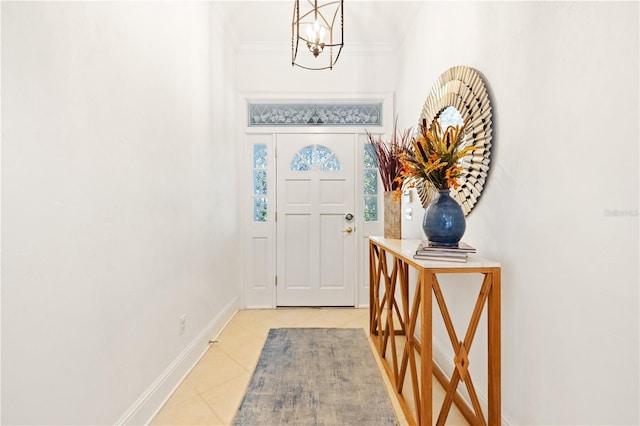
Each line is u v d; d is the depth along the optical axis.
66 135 1.06
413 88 2.69
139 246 1.49
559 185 1.06
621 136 0.84
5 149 0.87
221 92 2.70
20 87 0.91
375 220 3.34
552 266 1.09
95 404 1.19
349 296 3.32
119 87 1.35
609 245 0.88
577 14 0.98
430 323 1.28
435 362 2.10
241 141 3.25
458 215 1.40
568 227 1.02
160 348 1.68
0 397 0.85
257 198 3.34
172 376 1.80
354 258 3.32
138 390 1.48
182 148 1.95
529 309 1.21
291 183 3.31
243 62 3.23
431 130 1.55
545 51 1.12
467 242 1.69
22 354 0.91
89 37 1.17
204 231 2.32
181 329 1.93
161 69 1.70
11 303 0.88
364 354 2.25
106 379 1.26
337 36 3.10
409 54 2.80
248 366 2.09
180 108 1.93
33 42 0.95
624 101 0.84
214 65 2.53
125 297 1.38
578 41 0.98
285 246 3.32
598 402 0.92
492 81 1.47
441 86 1.99
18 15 0.90
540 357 1.15
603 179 0.90
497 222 1.42
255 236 3.31
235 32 2.99
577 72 0.98
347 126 3.31
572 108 1.00
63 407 1.05
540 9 1.15
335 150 3.30
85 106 1.15
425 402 1.27
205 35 2.34
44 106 0.98
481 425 1.30
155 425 1.53
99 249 1.22
